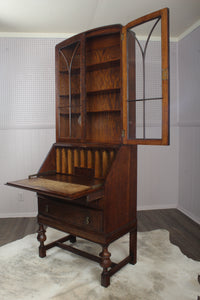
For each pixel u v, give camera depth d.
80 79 2.52
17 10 2.96
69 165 2.71
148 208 4.07
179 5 2.88
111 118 2.68
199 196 3.45
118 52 2.57
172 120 4.05
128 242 2.90
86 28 3.51
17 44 3.64
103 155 2.47
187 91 3.71
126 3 2.82
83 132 2.54
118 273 2.27
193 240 2.96
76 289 2.05
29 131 3.74
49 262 2.47
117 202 2.18
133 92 2.30
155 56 2.19
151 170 4.04
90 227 2.14
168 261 2.46
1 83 3.65
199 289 2.04
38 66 3.68
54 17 3.16
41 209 2.52
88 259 2.54
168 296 1.96
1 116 3.68
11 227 3.38
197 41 3.36
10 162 3.74
